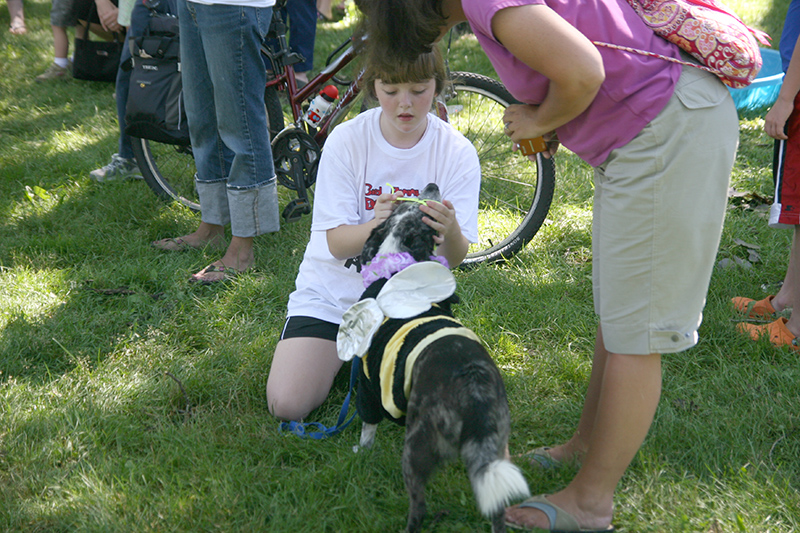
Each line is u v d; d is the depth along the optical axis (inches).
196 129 134.4
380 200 83.8
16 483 84.0
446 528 76.9
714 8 68.9
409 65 77.9
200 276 133.4
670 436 91.1
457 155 93.6
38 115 226.8
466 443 62.1
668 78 65.3
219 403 101.3
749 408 98.7
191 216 160.2
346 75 239.3
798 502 80.0
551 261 140.3
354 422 96.7
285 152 143.4
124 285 131.9
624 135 67.1
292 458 89.7
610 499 76.9
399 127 86.5
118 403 99.0
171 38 138.9
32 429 92.7
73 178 176.4
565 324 118.9
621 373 72.5
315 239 102.2
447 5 70.2
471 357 67.9
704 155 66.2
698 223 67.4
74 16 235.6
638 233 68.5
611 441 73.9
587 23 64.3
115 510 80.2
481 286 130.6
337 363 100.7
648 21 67.0
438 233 80.4
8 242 145.4
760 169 176.4
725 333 114.9
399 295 74.5
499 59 66.1
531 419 97.6
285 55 147.6
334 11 362.9
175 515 78.6
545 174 137.9
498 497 56.6
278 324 120.8
